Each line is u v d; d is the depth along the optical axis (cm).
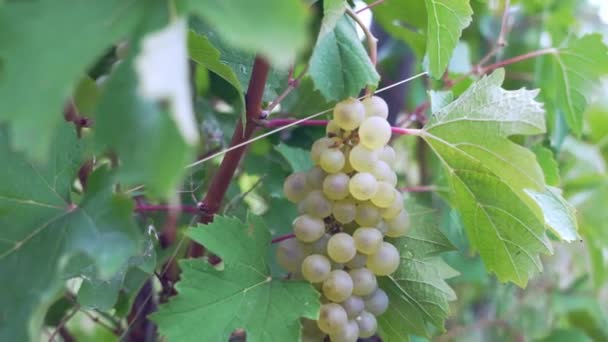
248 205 56
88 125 40
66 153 36
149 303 50
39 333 30
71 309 51
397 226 41
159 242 46
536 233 41
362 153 38
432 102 42
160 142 24
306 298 37
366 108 39
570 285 84
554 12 65
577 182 72
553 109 57
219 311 36
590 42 53
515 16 67
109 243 30
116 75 25
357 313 40
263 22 23
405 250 42
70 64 24
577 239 41
